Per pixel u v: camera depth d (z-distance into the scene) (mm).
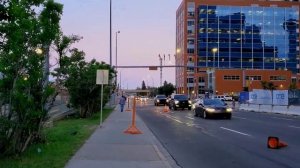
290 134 21109
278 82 154625
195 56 168750
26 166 10602
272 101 48781
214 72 149375
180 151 15055
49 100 13555
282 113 44438
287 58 173875
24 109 11469
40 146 13766
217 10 169875
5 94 11359
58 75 14305
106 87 42156
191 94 158875
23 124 11578
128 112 43719
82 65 32719
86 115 33469
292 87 145375
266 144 17062
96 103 33969
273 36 173375
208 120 32438
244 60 171125
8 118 11484
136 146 15297
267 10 172875
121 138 17969
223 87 148875
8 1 9570
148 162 11812
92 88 32438
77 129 21422
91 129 22031
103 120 29875
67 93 35906
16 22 10359
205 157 13656
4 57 11078
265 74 153375
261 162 12648
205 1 169500
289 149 15508
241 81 150000
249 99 55500
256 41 172000
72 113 35750
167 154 14102
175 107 52156
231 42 170375
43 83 12609
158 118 34875
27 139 12086
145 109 54938
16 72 11414
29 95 11812
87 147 14727
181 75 175875
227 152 14789
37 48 11961
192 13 169875
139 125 25594
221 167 11836
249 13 171750
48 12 11977
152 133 21219
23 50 11367
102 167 10875
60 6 12086
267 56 172750
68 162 11484
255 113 45281
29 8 11445
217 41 169500
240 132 22297
